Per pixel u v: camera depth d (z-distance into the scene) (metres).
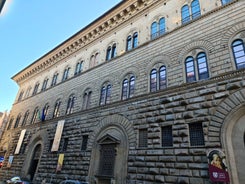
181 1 22.36
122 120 20.81
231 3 17.47
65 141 27.09
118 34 28.56
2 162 39.00
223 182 12.16
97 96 26.31
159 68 20.52
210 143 13.94
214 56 16.61
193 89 16.61
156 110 18.31
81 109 27.86
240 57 15.29
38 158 30.67
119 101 22.30
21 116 42.69
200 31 18.64
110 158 20.20
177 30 20.73
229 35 16.48
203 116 15.09
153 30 23.86
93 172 20.84
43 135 32.09
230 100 14.32
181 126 15.98
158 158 16.16
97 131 23.14
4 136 44.53
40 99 39.12
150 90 20.30
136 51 24.05
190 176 13.85
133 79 22.77
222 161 12.66
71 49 37.28
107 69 27.11
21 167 32.66
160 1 24.62
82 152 23.31
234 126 13.83
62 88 34.44
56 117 31.34
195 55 18.08
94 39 32.59
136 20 26.77
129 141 19.11
